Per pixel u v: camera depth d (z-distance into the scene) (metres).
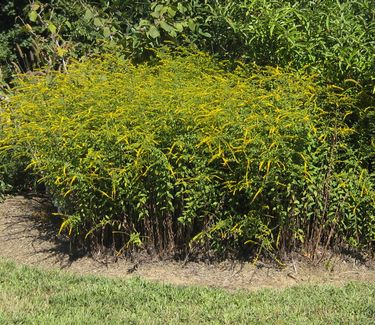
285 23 4.82
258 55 5.09
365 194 4.54
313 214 4.63
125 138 4.39
